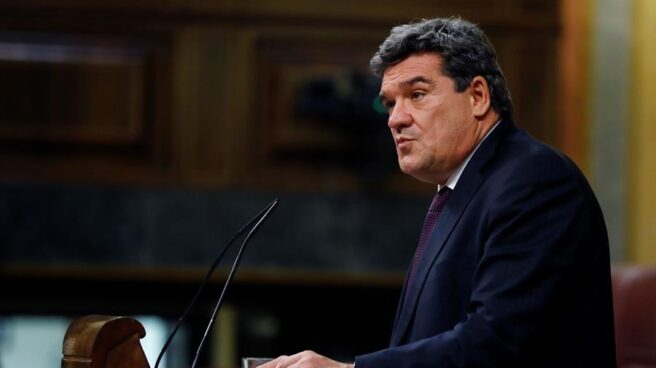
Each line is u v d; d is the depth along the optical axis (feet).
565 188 24.22
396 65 26.27
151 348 63.46
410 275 26.81
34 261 61.62
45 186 62.13
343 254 63.46
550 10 65.98
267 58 64.39
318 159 64.08
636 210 64.03
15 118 62.44
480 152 25.72
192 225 62.80
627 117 64.59
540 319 23.09
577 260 23.93
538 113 65.72
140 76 63.57
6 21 62.54
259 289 63.93
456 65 25.72
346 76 63.72
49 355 63.46
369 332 65.21
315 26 64.54
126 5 63.46
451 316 24.50
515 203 24.00
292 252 63.16
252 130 63.98
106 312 63.46
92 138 62.95
